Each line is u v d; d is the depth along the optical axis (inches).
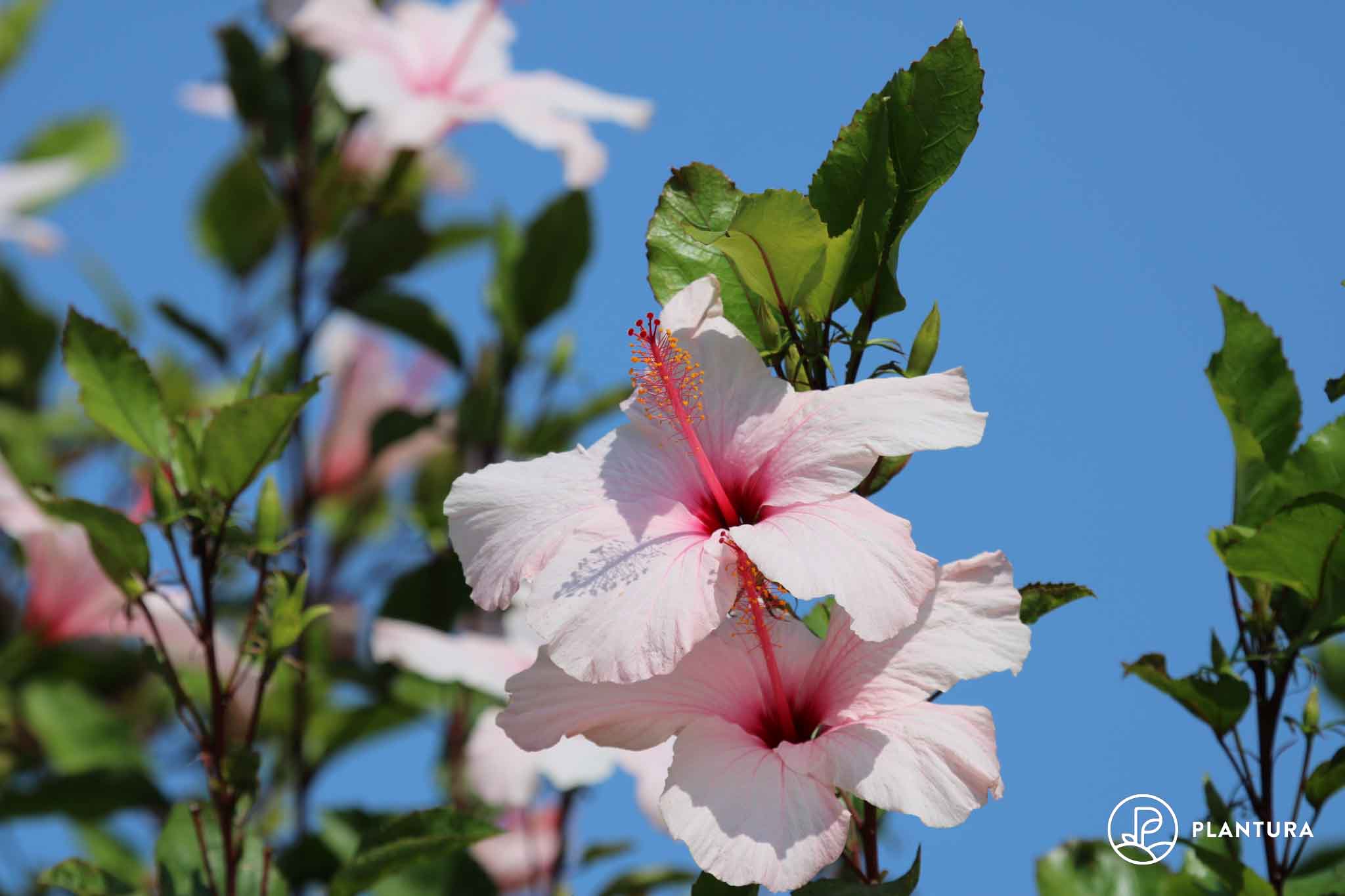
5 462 51.5
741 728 36.3
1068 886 41.6
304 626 42.3
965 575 36.6
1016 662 36.1
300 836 48.2
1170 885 40.3
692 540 36.1
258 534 42.7
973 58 37.8
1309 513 37.8
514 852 52.1
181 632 51.4
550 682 36.3
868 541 35.5
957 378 36.4
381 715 49.8
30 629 51.9
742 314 38.6
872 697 36.2
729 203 38.4
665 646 35.2
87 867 42.8
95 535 42.3
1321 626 38.5
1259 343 40.7
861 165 38.0
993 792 35.4
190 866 43.5
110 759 49.8
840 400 36.6
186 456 42.6
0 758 50.5
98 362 42.6
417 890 46.1
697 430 37.0
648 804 46.1
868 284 38.0
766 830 35.0
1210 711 39.5
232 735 50.6
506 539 36.3
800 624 37.0
